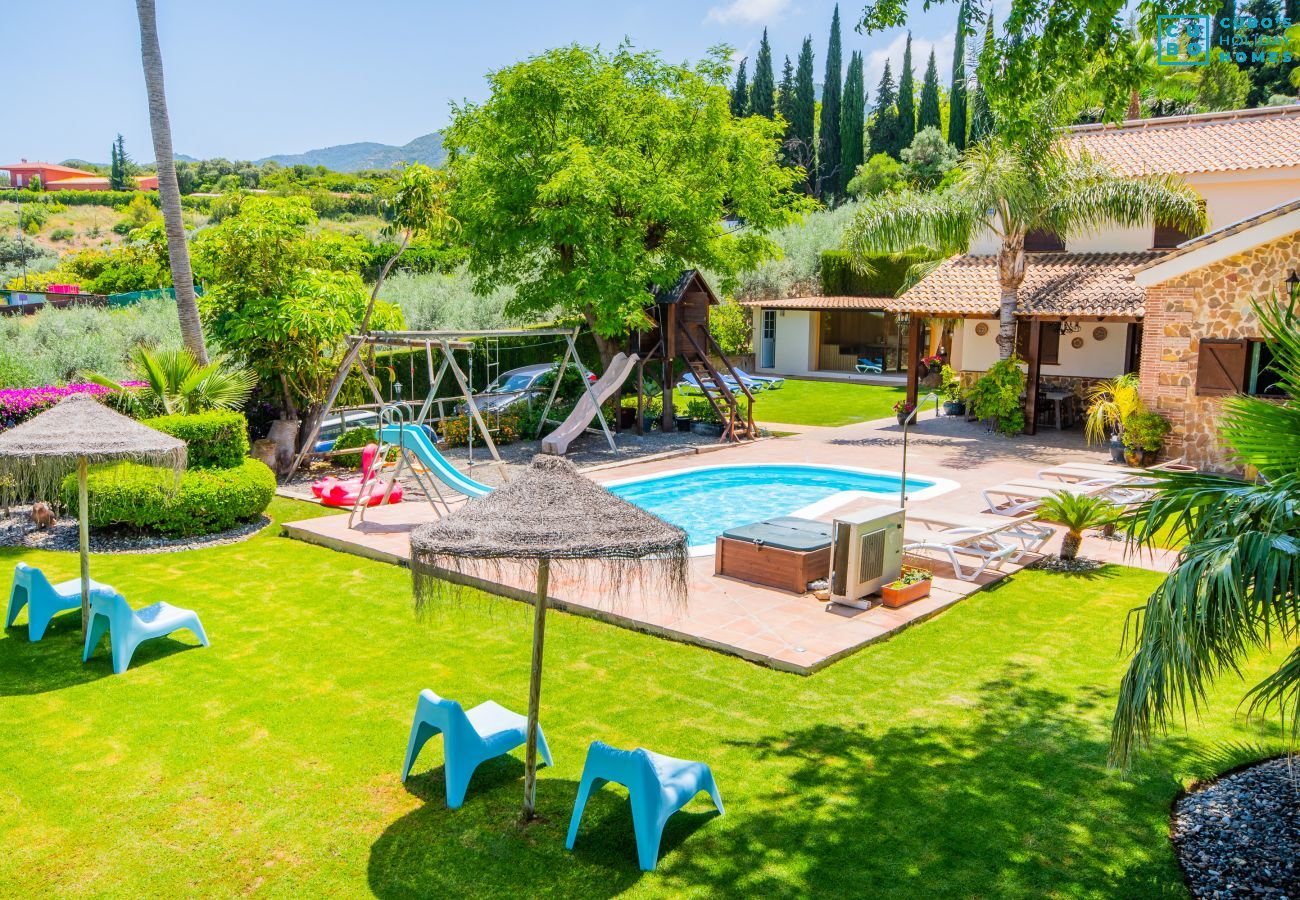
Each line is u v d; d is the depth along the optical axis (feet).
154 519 38.09
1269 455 15.17
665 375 70.23
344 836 16.85
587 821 17.43
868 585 29.19
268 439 52.16
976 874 15.38
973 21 25.35
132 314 78.95
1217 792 17.92
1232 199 65.82
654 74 67.15
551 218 59.62
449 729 17.83
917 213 63.82
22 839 16.76
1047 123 56.80
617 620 28.02
